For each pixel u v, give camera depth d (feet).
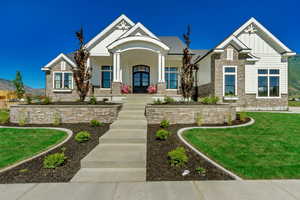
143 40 42.32
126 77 58.49
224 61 43.91
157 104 31.42
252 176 13.29
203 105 29.58
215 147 19.17
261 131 24.95
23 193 11.00
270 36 47.62
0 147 19.49
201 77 53.67
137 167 14.58
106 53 52.60
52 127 27.20
